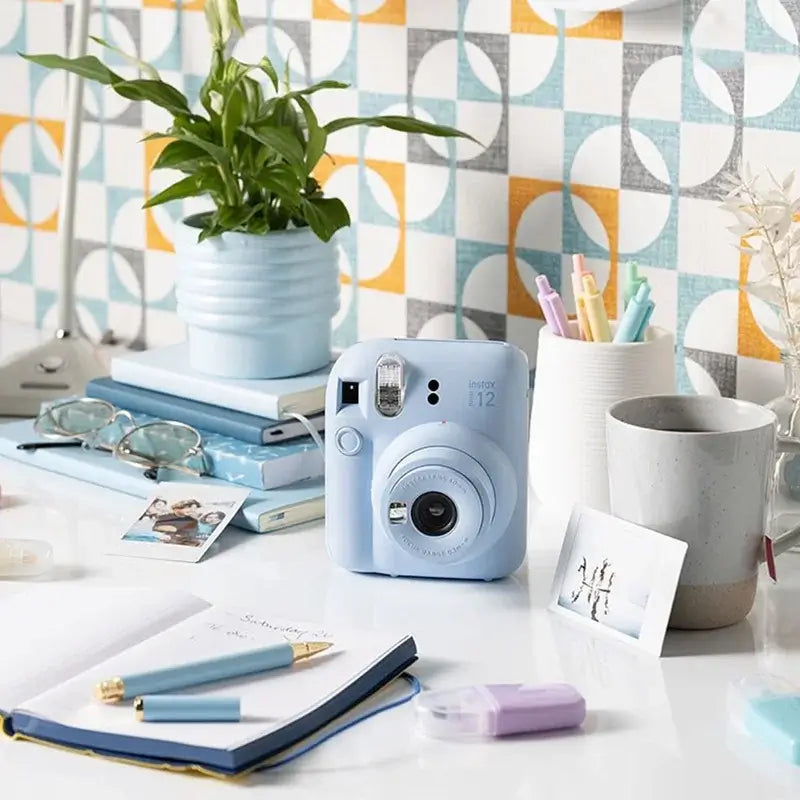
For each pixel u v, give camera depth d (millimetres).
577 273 1607
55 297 2457
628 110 1738
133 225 2307
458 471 1420
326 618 1382
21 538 1571
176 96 1752
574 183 1805
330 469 1469
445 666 1279
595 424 1560
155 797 1074
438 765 1115
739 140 1657
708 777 1093
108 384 1874
